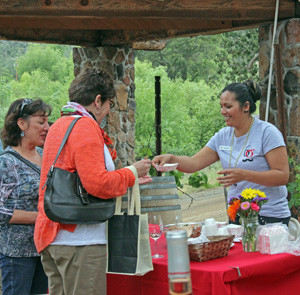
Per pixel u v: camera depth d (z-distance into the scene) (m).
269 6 5.10
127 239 2.84
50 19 5.91
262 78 5.54
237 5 5.00
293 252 3.10
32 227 3.20
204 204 12.00
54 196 2.66
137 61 23.34
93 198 2.72
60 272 2.76
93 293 2.72
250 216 3.18
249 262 2.89
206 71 30.70
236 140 3.76
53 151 2.77
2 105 24.78
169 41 30.47
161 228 3.22
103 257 2.77
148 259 2.86
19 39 7.16
